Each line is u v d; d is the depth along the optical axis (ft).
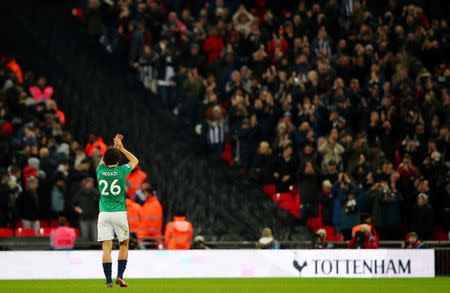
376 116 288.10
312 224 270.67
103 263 143.95
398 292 157.99
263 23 336.90
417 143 287.89
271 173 276.41
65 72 310.45
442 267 212.02
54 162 262.47
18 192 249.55
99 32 321.32
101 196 143.23
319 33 325.21
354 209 247.70
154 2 318.65
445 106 306.14
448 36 341.82
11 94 292.61
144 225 237.04
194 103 301.84
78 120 297.33
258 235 256.32
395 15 353.51
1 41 322.14
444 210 266.77
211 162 281.33
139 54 308.40
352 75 313.73
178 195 267.39
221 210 263.49
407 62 323.16
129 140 285.02
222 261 206.18
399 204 256.11
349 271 206.39
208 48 320.91
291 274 206.59
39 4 341.41
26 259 202.69
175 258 206.18
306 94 293.23
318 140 277.44
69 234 221.05
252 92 302.04
